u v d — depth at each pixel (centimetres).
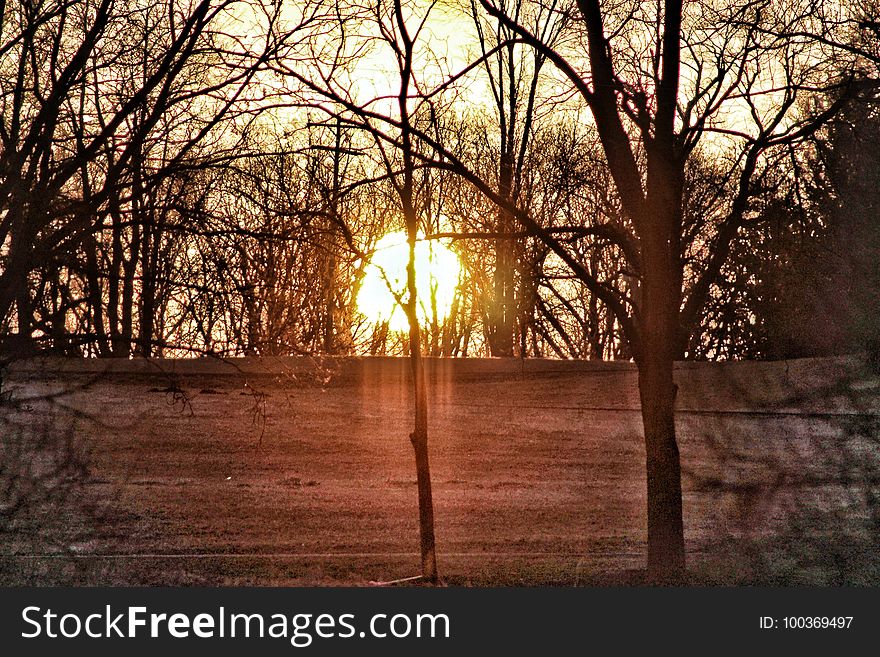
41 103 969
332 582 1203
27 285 913
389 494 2006
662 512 1222
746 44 1234
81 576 1029
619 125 1263
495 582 1209
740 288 1424
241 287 1007
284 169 1162
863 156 1173
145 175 995
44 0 1032
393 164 1391
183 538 1477
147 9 1055
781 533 1005
